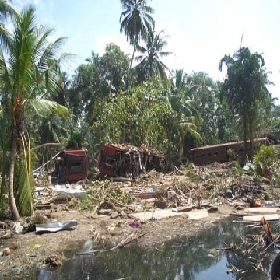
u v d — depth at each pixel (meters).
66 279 7.89
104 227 12.14
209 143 57.38
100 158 28.67
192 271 8.52
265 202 17.05
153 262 9.09
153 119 34.00
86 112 47.34
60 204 15.95
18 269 8.39
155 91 34.97
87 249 9.98
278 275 7.27
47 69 12.84
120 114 33.75
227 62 40.25
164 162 34.09
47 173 28.94
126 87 44.50
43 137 44.56
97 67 45.31
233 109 40.72
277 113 62.34
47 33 12.69
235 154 39.84
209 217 14.09
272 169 22.95
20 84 12.09
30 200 13.21
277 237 10.53
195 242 10.84
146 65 42.00
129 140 37.69
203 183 20.06
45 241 10.51
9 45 13.24
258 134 40.56
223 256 9.57
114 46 44.75
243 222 13.28
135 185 22.02
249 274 8.25
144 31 40.66
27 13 11.81
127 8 40.59
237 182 19.61
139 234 11.47
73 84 46.56
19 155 13.12
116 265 8.84
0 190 13.02
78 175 26.25
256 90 38.81
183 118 40.53
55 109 13.55
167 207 15.70
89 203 15.01
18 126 12.65
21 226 11.57
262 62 39.44
